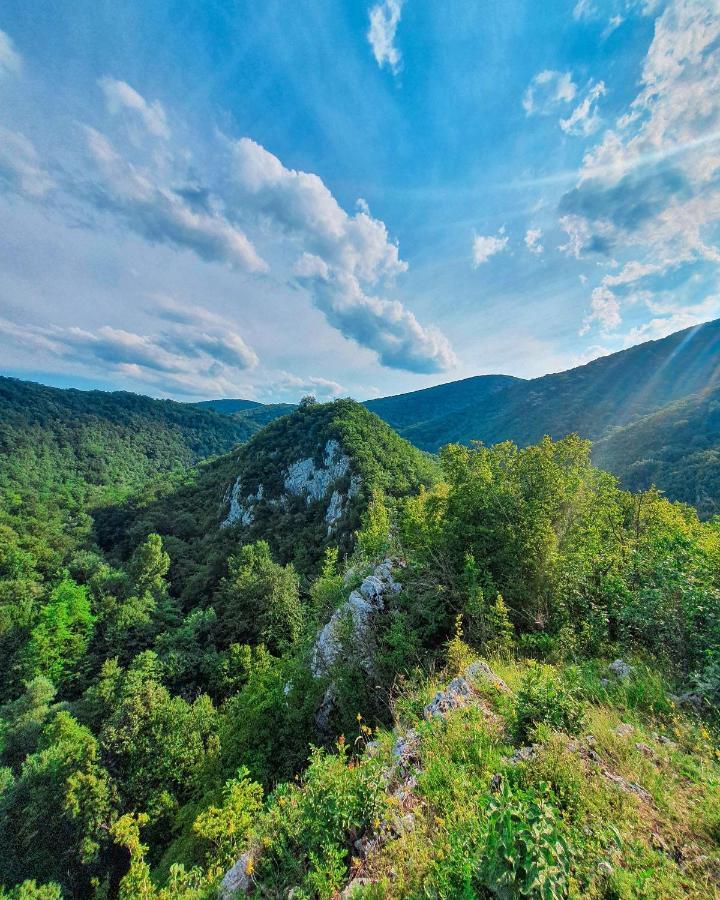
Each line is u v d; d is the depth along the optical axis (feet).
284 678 40.96
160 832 57.62
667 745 13.48
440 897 8.39
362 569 51.13
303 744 31.86
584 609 27.76
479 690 17.90
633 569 28.37
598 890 8.01
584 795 10.49
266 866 11.69
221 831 19.61
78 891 57.36
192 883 19.52
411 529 42.55
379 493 163.02
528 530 32.55
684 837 9.59
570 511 36.63
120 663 125.59
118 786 61.31
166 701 71.05
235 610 122.21
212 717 70.59
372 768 13.21
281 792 14.24
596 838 9.29
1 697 114.73
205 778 40.78
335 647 35.68
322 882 10.00
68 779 59.31
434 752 13.78
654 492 43.14
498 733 14.44
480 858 8.41
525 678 16.16
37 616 137.18
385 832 11.16
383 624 33.88
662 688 17.57
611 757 12.60
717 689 16.02
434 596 32.35
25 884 53.06
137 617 137.69
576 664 21.57
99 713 84.64
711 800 10.35
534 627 28.58
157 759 63.00
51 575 188.55
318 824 11.46
